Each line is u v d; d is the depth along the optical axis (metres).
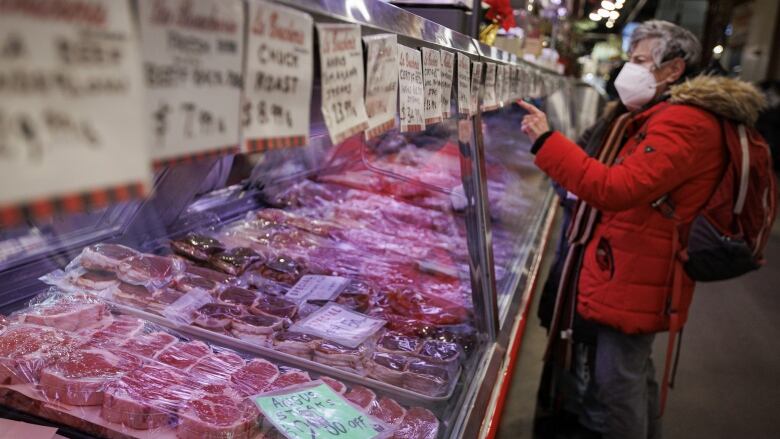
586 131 2.76
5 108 0.34
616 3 9.62
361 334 1.59
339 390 1.38
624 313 1.96
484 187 1.82
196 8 0.47
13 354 1.25
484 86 1.68
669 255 1.89
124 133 0.41
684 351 3.58
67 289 1.58
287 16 0.59
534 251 3.06
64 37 0.37
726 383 3.23
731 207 1.77
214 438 1.14
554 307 2.38
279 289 1.89
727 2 15.37
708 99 1.73
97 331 1.45
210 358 1.42
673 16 17.06
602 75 13.50
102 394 1.21
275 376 1.39
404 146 2.91
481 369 1.66
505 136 3.73
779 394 3.14
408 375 1.46
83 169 0.38
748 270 1.83
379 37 0.84
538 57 3.72
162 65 0.45
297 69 0.62
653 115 1.86
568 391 2.69
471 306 1.91
